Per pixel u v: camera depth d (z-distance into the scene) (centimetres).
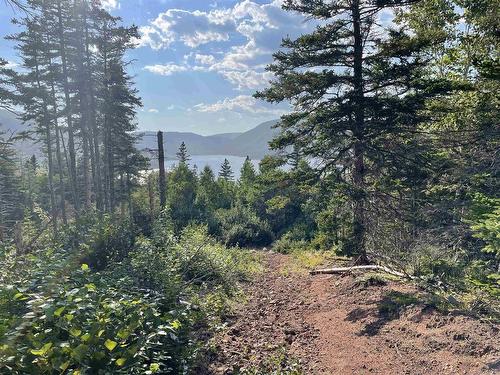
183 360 548
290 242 2852
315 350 704
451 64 1870
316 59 1420
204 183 4172
